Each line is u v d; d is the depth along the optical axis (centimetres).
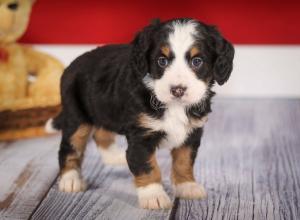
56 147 156
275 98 199
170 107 121
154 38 119
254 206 124
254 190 131
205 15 198
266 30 197
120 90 123
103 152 146
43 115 163
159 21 123
